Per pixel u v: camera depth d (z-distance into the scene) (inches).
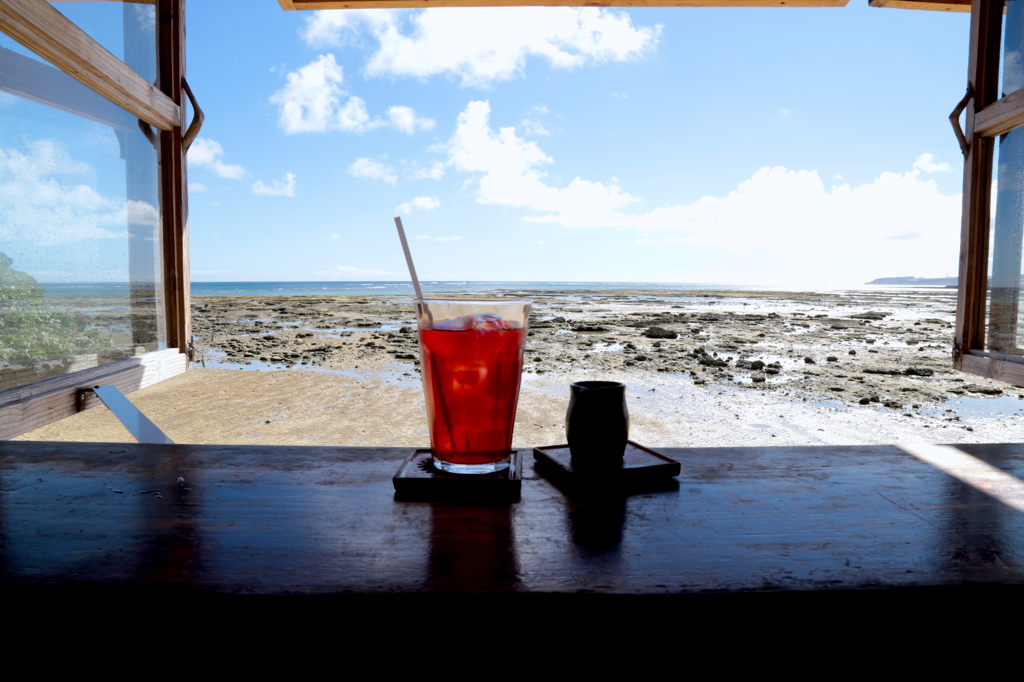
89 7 80.8
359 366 289.1
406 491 35.0
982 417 197.2
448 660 24.8
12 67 69.8
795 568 26.1
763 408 208.8
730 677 25.3
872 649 25.6
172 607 23.5
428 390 36.5
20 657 24.4
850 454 43.1
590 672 25.0
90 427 174.6
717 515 32.0
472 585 24.3
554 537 29.2
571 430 37.5
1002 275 101.7
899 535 29.5
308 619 23.5
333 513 32.1
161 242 100.5
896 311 829.8
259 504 33.3
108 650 24.5
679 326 512.4
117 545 28.0
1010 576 25.3
